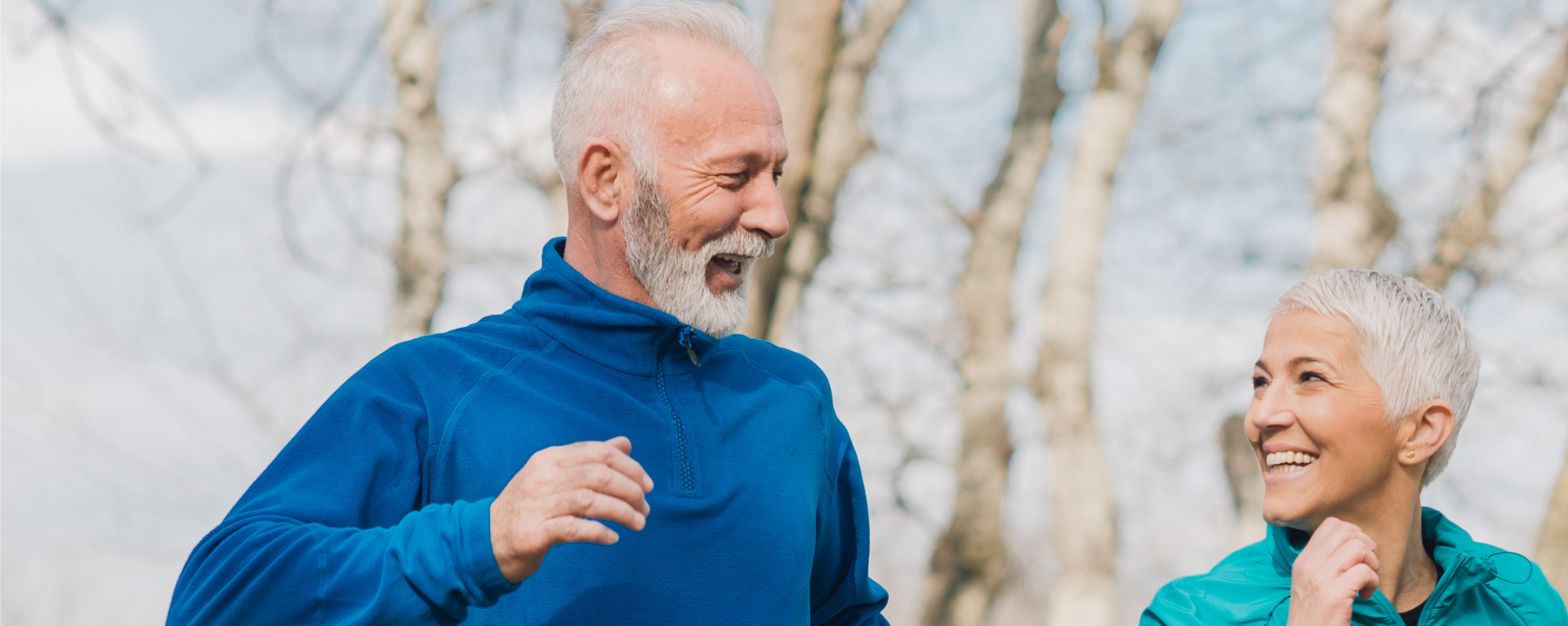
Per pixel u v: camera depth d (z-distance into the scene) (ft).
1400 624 5.58
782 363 6.13
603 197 5.52
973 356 32.42
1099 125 31.94
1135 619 33.65
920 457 32.19
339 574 4.42
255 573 4.49
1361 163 26.66
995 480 32.45
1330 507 5.72
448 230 28.14
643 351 5.47
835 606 6.28
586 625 4.95
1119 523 33.06
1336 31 26.91
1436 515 6.24
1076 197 32.35
